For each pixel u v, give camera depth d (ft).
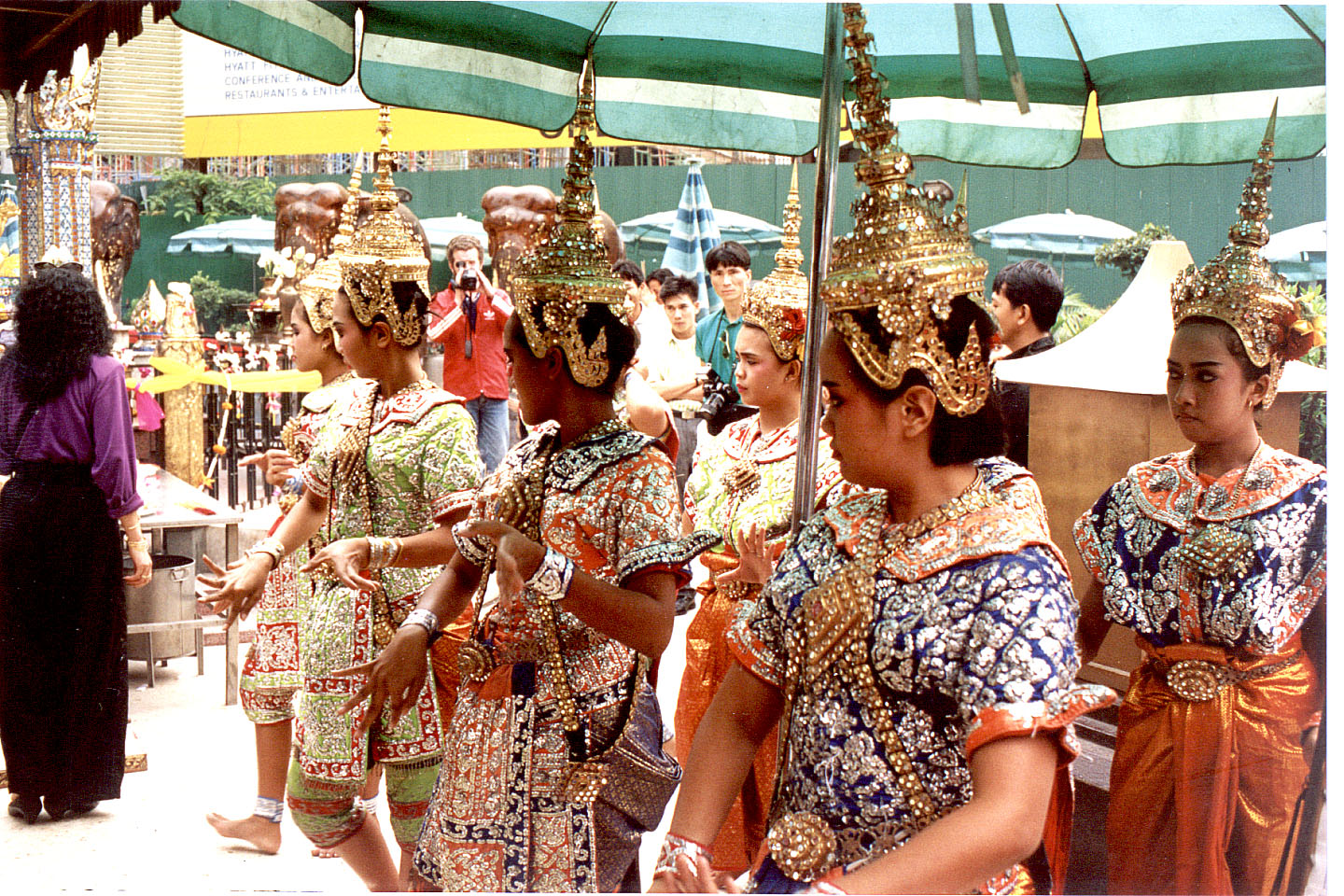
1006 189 32.68
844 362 4.69
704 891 4.83
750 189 34.78
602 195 35.29
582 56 9.81
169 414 21.65
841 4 5.93
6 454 11.92
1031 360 9.37
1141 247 29.91
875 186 4.66
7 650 11.64
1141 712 7.20
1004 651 4.30
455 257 20.33
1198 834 6.91
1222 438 6.97
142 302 22.12
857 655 4.60
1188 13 9.45
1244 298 6.86
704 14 9.95
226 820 10.34
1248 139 9.79
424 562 8.04
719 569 9.37
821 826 4.70
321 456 8.93
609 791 6.73
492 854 6.59
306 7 8.14
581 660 6.68
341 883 9.73
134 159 28.58
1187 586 6.98
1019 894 4.89
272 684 10.32
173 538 16.43
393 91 8.90
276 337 24.85
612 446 6.70
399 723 8.65
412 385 9.04
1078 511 8.93
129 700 15.17
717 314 18.07
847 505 5.01
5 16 10.00
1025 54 10.25
